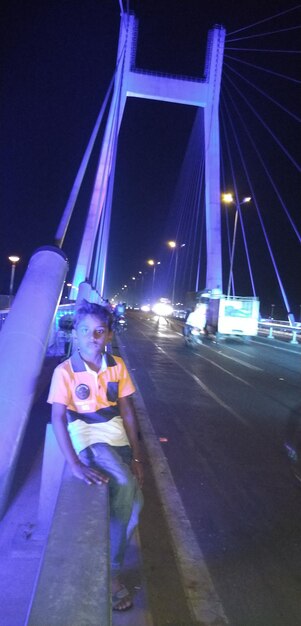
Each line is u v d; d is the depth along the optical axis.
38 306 4.52
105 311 2.94
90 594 1.62
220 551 3.88
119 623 2.80
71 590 1.63
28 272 5.07
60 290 5.09
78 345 2.93
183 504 4.78
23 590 2.95
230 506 4.79
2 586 2.99
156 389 11.17
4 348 4.14
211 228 43.25
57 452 3.51
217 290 33.22
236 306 29.06
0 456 3.70
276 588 3.40
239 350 22.64
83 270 29.86
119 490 2.68
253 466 6.01
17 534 3.48
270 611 3.13
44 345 4.31
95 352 2.89
